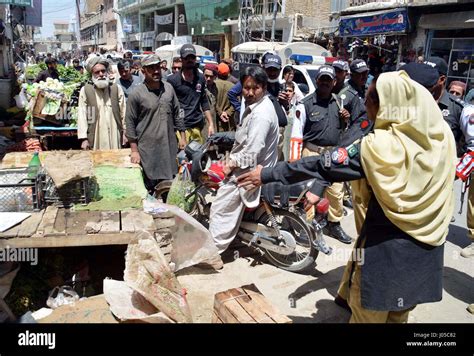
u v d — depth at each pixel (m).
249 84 3.80
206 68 6.51
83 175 3.49
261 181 2.52
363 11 13.68
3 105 12.72
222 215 4.07
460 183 7.14
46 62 12.02
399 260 2.26
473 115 3.93
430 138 2.21
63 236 3.03
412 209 2.19
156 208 3.70
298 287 3.82
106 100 5.60
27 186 3.37
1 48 15.44
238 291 2.89
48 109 6.41
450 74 11.98
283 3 18.34
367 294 2.37
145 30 40.06
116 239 3.12
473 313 3.43
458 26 11.31
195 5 26.67
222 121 6.68
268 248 4.07
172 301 2.79
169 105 4.84
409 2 12.06
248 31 18.84
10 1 10.00
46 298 3.28
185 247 3.84
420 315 3.40
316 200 2.85
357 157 2.22
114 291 2.94
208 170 4.20
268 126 3.80
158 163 4.85
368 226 2.41
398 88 2.19
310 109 4.66
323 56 11.01
